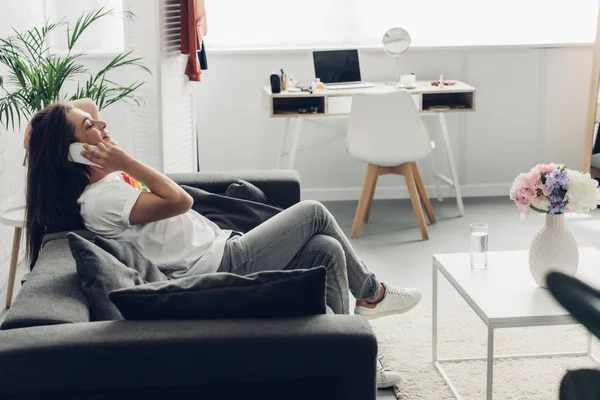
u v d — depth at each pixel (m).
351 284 2.49
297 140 4.73
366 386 1.59
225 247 2.38
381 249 4.13
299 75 4.98
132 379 1.56
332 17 5.03
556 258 2.33
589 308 0.59
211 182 3.08
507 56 5.05
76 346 1.54
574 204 2.31
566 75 5.09
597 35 4.78
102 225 2.28
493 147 5.17
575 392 0.60
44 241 2.30
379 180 5.17
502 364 2.70
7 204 3.65
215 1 4.95
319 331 1.58
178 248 2.34
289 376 1.58
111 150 2.26
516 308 2.21
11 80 3.55
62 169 2.29
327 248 2.34
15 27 3.75
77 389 1.56
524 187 2.38
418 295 2.66
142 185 2.56
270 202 3.10
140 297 1.65
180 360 1.55
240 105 4.98
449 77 5.05
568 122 5.16
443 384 2.57
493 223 4.58
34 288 1.84
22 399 1.55
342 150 5.11
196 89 4.94
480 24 5.11
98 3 4.72
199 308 1.66
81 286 1.87
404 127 4.22
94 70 4.71
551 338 2.91
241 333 1.57
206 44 5.00
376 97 4.18
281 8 5.00
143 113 4.13
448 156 4.76
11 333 1.59
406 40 4.78
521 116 5.14
